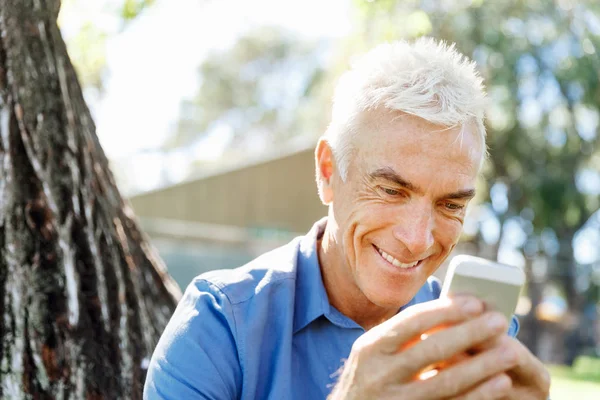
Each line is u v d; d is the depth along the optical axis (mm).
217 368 1837
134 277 2635
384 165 1761
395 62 1806
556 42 18516
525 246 20484
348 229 1866
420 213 1767
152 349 2576
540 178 19188
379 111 1779
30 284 2400
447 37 16719
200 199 16031
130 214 2826
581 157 19547
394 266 1826
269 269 1998
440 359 1252
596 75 18562
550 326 17172
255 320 1901
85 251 2520
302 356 1956
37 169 2500
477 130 1803
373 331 1347
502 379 1267
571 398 8273
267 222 15977
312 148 16141
